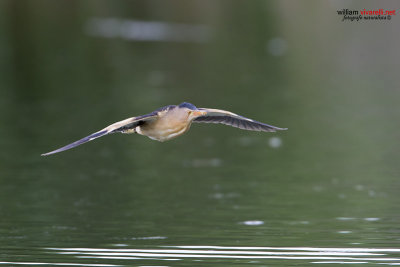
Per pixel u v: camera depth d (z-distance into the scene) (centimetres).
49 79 2555
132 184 1534
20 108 2178
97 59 2878
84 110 2142
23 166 1653
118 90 2408
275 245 1134
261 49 3036
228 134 2038
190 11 3591
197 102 2205
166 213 1332
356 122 2053
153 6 3625
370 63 2858
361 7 3256
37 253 1101
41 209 1356
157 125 869
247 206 1372
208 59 2908
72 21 3381
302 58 2914
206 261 1056
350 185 1509
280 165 1680
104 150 1855
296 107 2208
